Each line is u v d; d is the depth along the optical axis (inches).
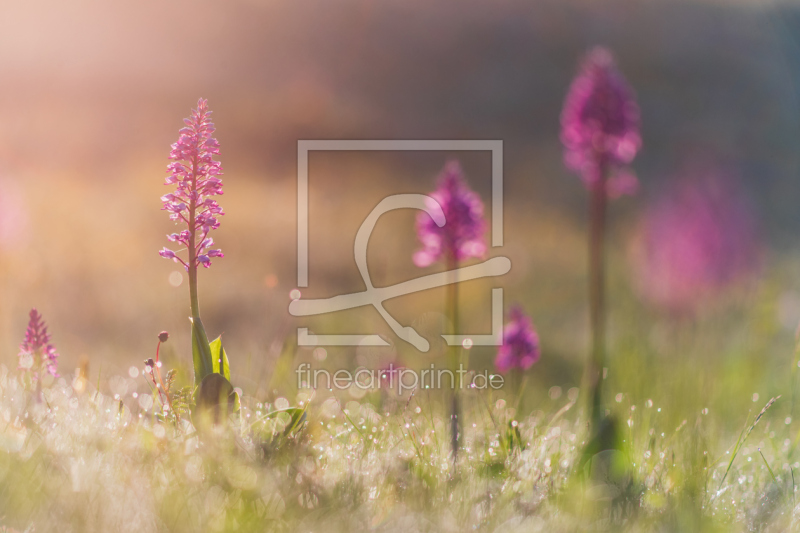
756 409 208.1
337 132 1819.6
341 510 110.7
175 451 121.4
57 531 98.7
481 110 2101.4
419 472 128.4
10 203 497.4
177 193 144.7
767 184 1450.5
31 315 164.2
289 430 138.4
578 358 465.1
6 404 146.6
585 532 111.4
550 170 1449.3
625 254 620.1
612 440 135.6
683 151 1726.1
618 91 231.0
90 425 132.2
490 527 112.1
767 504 126.1
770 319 326.0
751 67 2449.6
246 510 107.9
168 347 194.9
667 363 255.6
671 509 118.8
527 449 148.3
